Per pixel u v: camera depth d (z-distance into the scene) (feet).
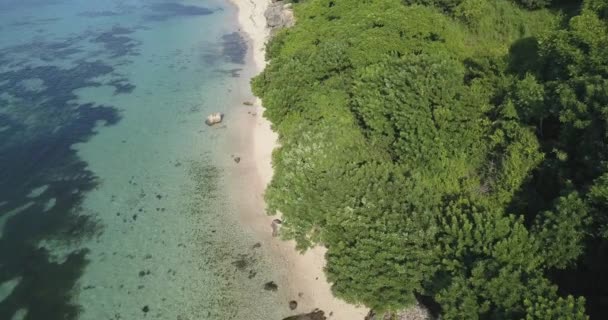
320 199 116.16
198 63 243.40
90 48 256.52
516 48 165.58
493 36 175.52
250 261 124.98
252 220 138.62
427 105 130.21
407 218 104.27
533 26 170.19
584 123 104.58
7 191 148.87
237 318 110.93
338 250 107.24
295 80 163.22
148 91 212.23
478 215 98.32
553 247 92.43
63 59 240.73
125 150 170.60
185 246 129.80
